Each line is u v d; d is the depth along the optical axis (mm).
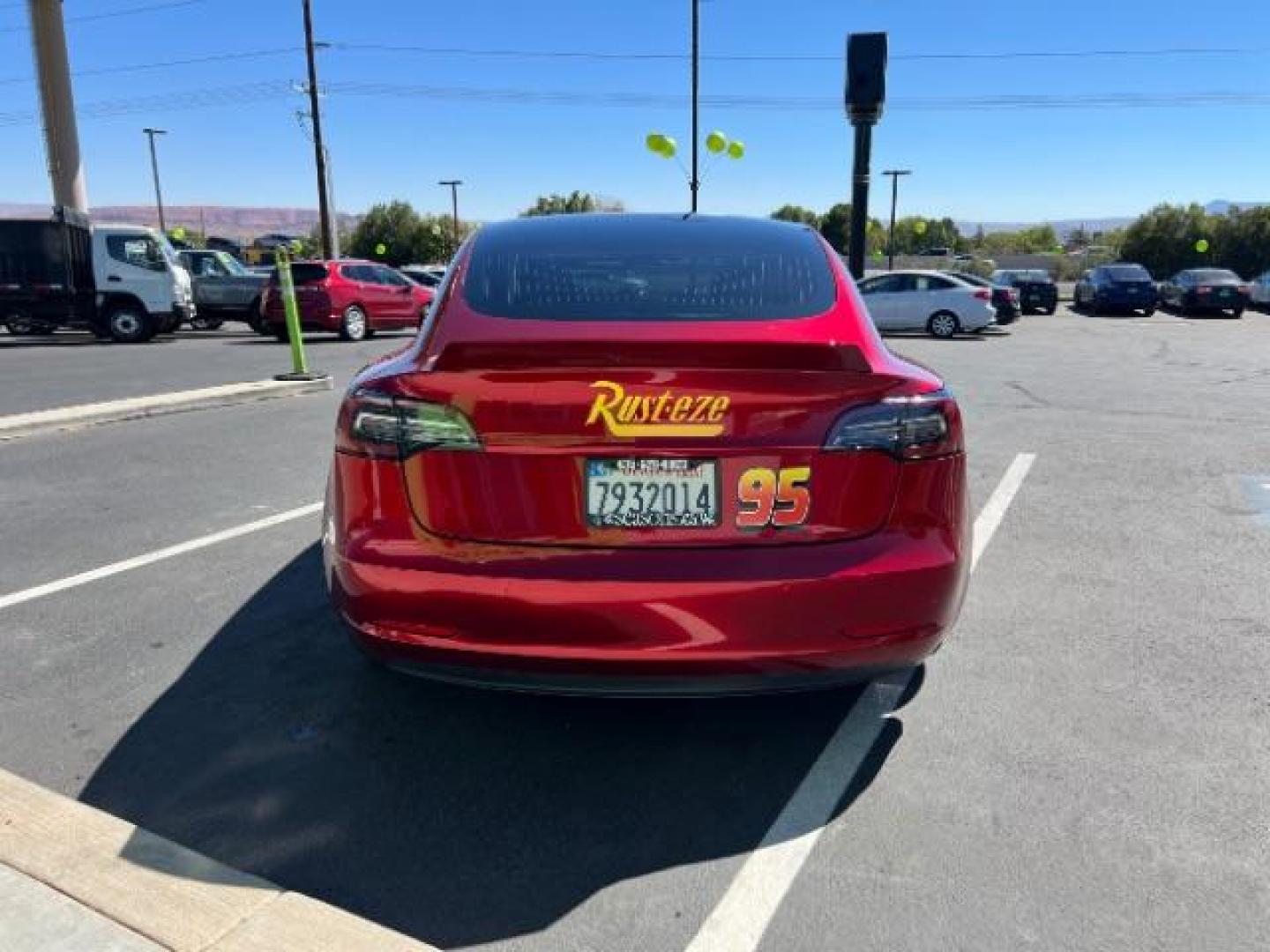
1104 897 2227
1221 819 2523
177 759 2855
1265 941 2080
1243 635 3691
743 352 2365
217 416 8789
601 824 2545
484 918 2195
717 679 2428
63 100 25281
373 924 2105
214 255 21172
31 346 17312
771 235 3332
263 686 3318
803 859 2393
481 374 2416
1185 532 5012
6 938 2053
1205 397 10125
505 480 2434
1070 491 5867
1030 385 11180
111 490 5949
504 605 2389
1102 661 3463
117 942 2043
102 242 17672
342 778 2760
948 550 2547
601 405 2381
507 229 3383
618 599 2357
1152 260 51969
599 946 2104
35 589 4219
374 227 73125
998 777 2738
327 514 2801
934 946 2084
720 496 2418
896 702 3189
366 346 17562
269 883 2246
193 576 4387
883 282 20281
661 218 3521
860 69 9859
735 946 2098
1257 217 49844
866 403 2457
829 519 2459
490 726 3057
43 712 3123
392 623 2486
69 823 2455
